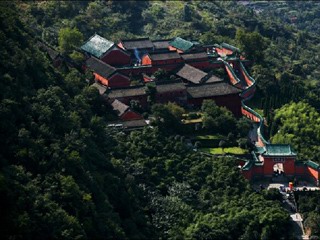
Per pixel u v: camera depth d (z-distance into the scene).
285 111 189.75
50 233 107.62
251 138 179.50
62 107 140.62
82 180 124.06
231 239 131.25
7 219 104.94
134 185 138.50
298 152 171.25
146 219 131.50
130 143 155.38
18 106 130.50
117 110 172.62
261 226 133.88
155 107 171.50
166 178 147.75
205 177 150.75
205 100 186.50
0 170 113.06
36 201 110.69
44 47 185.38
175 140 162.88
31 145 122.88
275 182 159.75
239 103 197.25
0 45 144.88
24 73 142.62
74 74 173.75
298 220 143.62
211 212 139.00
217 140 171.50
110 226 117.56
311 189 154.88
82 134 138.50
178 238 128.25
